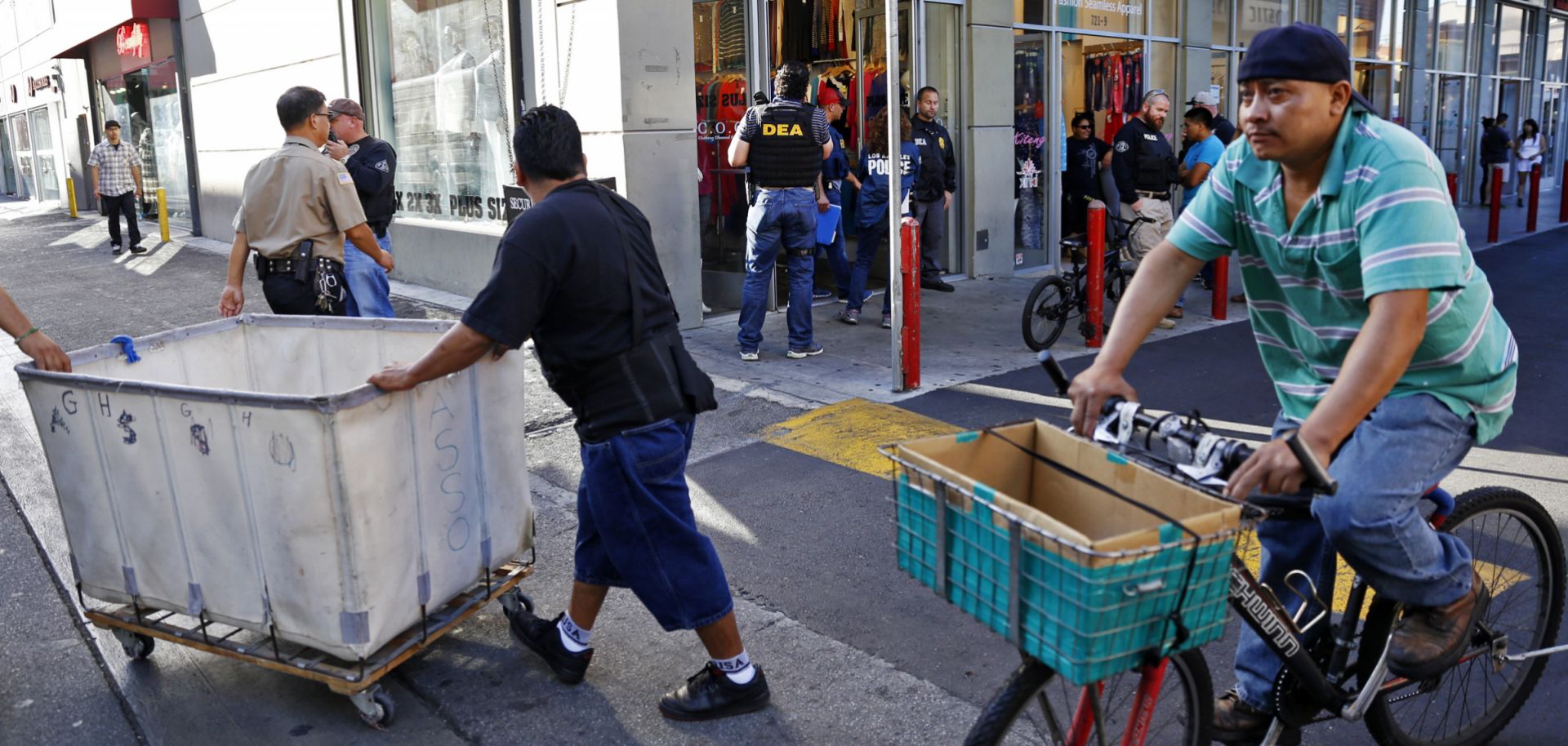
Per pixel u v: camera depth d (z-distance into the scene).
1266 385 6.63
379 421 2.91
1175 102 12.66
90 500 3.20
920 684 3.34
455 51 9.59
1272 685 2.57
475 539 3.32
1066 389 2.38
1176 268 2.43
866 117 10.49
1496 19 20.58
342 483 2.83
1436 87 18.72
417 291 10.23
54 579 4.16
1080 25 11.26
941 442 2.22
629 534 3.03
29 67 26.45
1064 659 1.84
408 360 3.72
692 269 8.18
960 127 10.36
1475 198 20.89
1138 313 2.40
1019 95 10.81
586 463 3.08
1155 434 2.17
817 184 8.36
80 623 3.81
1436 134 19.11
